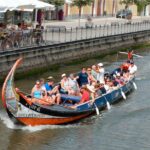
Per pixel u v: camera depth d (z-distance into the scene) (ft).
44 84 108.17
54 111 100.27
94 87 112.06
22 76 139.23
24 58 139.33
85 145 92.12
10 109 96.84
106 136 96.78
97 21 268.62
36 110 98.94
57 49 155.94
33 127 99.45
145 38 230.07
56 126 101.19
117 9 346.95
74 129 100.37
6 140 92.63
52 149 89.86
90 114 108.17
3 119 102.27
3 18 175.63
